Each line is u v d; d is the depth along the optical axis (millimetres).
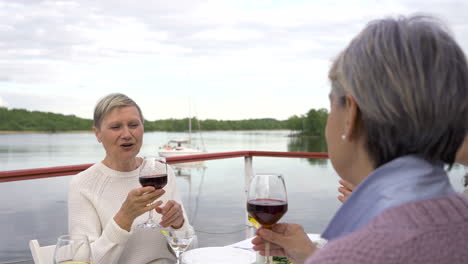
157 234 1674
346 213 557
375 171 541
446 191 527
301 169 40844
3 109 75625
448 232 474
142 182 1419
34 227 19125
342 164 617
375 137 553
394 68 520
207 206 23688
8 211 22906
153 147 70375
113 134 1689
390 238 465
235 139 75875
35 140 76875
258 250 1048
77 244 1021
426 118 518
